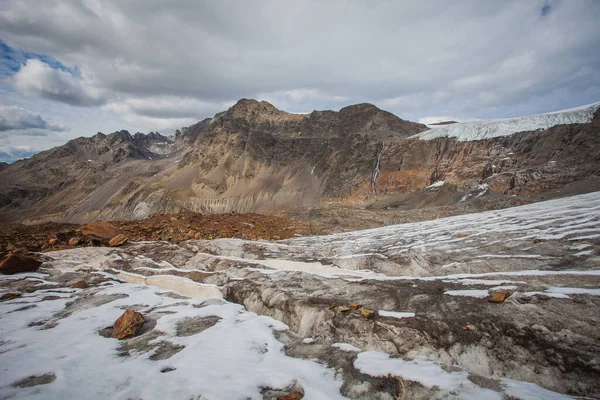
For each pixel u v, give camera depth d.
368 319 7.19
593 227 11.29
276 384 5.06
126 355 6.10
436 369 5.39
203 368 5.48
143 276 12.30
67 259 14.01
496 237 12.78
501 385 4.82
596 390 4.63
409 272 10.95
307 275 10.69
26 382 4.98
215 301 9.59
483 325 6.26
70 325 7.64
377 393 4.93
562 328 5.75
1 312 8.54
